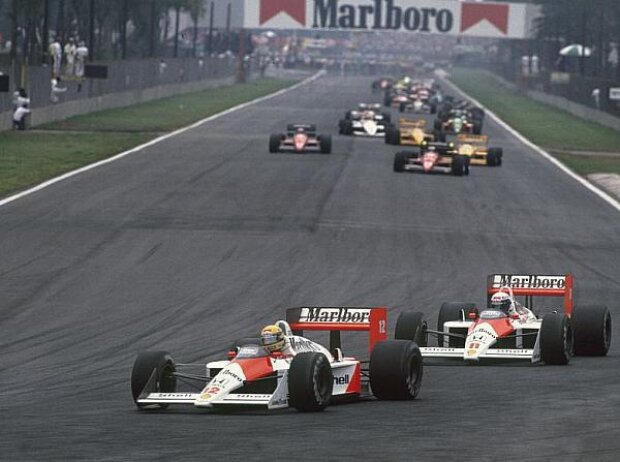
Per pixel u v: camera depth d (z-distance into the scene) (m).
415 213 150.62
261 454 45.44
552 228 143.50
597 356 76.56
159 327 86.38
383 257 118.81
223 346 79.38
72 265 110.50
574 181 198.75
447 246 126.75
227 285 103.25
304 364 55.44
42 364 73.69
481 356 69.88
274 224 137.12
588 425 51.88
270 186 172.00
